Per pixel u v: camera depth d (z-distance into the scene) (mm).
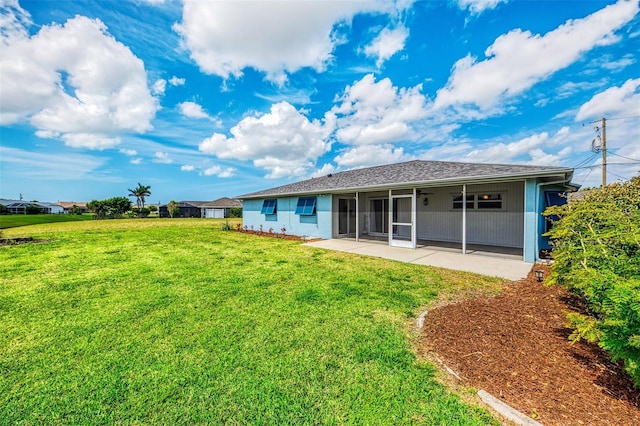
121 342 3414
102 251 10484
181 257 9125
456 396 2342
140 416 2197
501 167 9422
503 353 2951
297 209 15141
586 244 4070
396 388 2469
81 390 2512
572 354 2885
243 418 2158
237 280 6191
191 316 4203
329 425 2072
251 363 2912
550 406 2152
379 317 4094
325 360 2955
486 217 11516
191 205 55781
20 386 2576
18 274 6914
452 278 6246
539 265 7555
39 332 3707
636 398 2203
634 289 2363
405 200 13789
